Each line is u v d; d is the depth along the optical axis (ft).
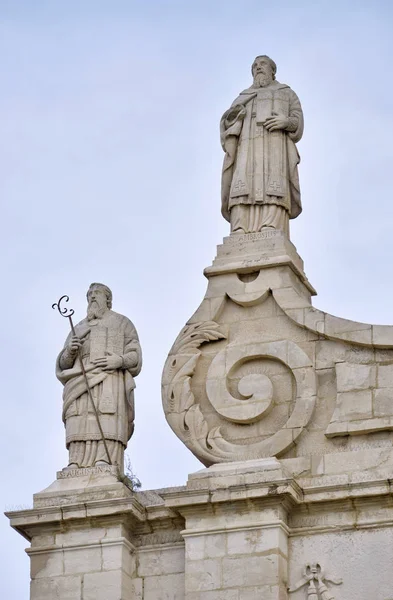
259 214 106.32
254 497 96.58
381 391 99.45
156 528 100.22
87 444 102.58
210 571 96.48
